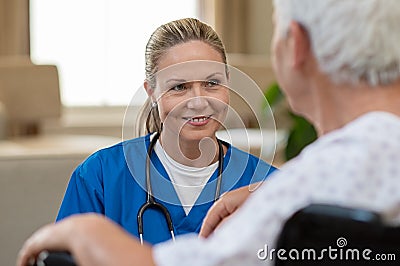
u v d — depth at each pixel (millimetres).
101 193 2285
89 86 8227
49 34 8070
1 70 7020
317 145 1359
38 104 7035
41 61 8055
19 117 6977
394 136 1335
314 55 1408
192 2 8383
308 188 1294
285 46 1457
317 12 1379
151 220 2223
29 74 7055
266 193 1305
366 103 1393
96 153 2357
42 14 8023
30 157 4172
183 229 2221
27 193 4172
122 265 1313
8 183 4145
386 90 1392
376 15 1356
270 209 1285
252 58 8422
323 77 1417
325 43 1381
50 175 4191
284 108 6039
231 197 1931
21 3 7730
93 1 8188
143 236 2213
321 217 1233
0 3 7660
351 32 1360
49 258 1404
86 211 2283
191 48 2174
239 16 8367
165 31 2211
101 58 8250
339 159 1308
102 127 8039
